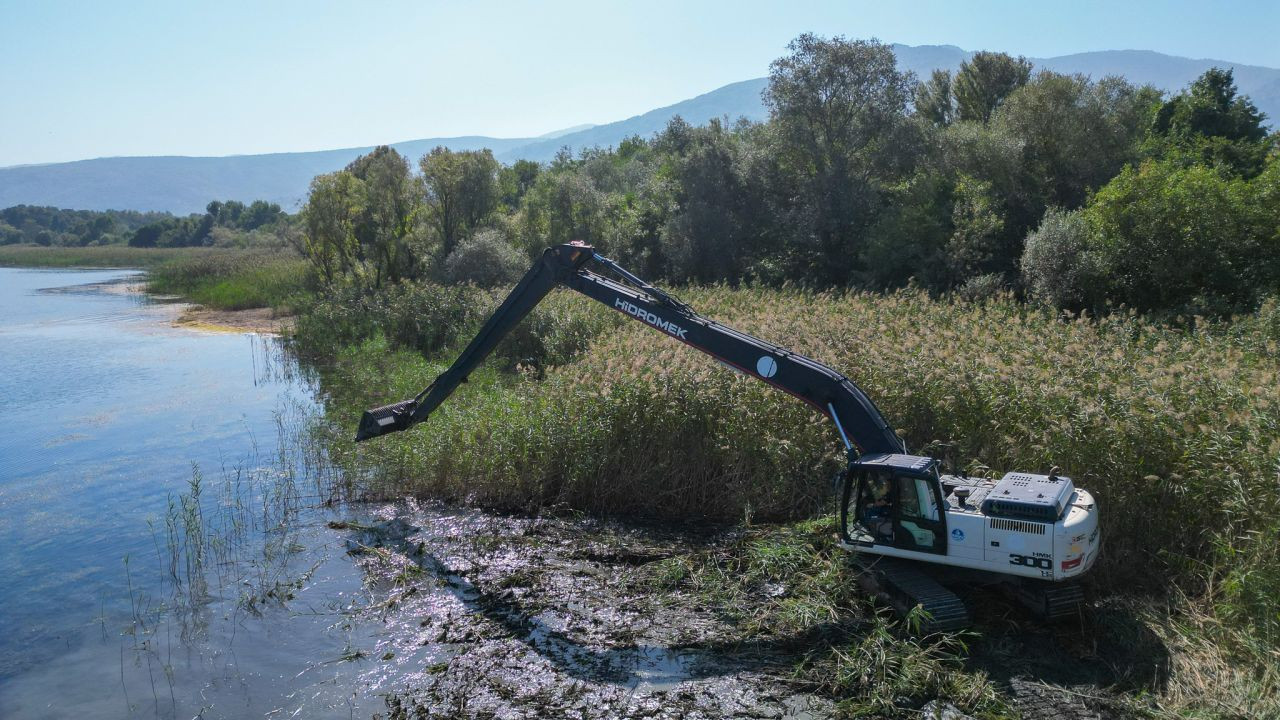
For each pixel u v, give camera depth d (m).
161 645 8.78
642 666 7.91
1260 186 22.53
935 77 48.91
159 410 19.94
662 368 13.05
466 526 11.89
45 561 11.14
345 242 36.78
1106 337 15.00
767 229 34.78
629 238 38.69
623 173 58.44
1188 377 11.16
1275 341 15.02
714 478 12.30
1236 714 6.48
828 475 11.61
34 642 8.94
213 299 43.62
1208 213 22.06
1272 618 7.37
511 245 36.97
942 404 11.70
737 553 10.43
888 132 32.34
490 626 8.86
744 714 7.09
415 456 13.57
